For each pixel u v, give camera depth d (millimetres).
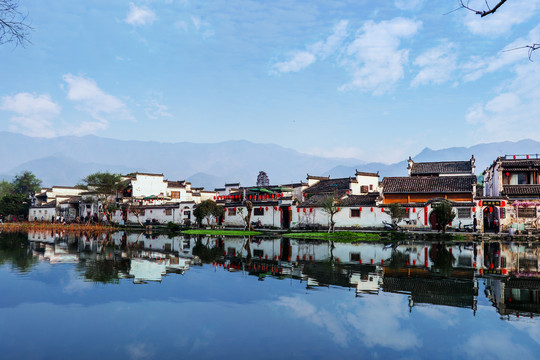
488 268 16875
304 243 30578
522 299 11359
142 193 65500
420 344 7961
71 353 7480
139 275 15328
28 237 37156
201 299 11453
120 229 53812
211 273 15812
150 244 29594
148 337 8328
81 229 53156
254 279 14414
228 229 50031
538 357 7305
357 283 13641
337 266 17594
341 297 11617
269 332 8641
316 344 7949
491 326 9016
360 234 37656
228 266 17750
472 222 37406
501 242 31391
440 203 35125
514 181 42031
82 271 16281
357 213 42719
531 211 36469
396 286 13109
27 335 8453
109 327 8969
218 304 10891
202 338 8281
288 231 44375
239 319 9539
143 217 61375
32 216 80500
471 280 14094
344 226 43281
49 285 13320
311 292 12312
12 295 11867
